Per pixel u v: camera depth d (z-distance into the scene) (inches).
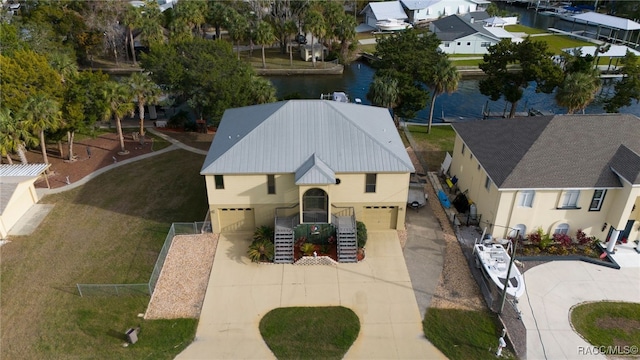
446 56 2144.4
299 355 973.8
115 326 1043.3
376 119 1504.7
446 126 2229.3
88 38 3041.3
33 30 2377.0
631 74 2114.9
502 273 1141.1
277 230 1283.2
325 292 1139.9
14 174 1497.3
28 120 1519.4
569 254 1263.5
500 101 2659.9
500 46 2160.4
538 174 1224.8
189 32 3046.3
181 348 991.0
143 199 1540.4
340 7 3309.5
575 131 1304.1
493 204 1278.3
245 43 3762.3
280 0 3452.3
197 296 1128.8
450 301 1112.8
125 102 1776.6
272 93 2043.6
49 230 1378.0
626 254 1267.2
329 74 3203.7
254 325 1047.0
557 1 5344.5
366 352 980.6
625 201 1190.3
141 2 4082.2
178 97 2303.2
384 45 2206.0
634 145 1268.5
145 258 1261.1
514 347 986.7
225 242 1321.4
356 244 1252.5
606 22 3786.9
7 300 1116.5
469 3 4483.3
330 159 1277.1
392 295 1130.7
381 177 1278.3
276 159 1277.1
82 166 1761.8
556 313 1079.6
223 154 1289.4
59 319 1059.9
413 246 1307.8
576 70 2166.6
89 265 1234.0
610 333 1027.9
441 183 1643.7
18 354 975.0
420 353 979.3
